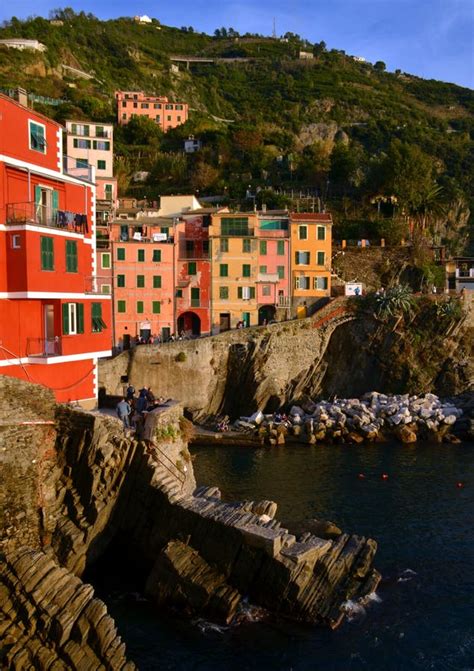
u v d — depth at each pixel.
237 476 48.28
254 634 24.70
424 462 52.75
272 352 71.38
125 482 28.91
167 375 65.25
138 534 28.58
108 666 20.38
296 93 190.25
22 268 30.20
